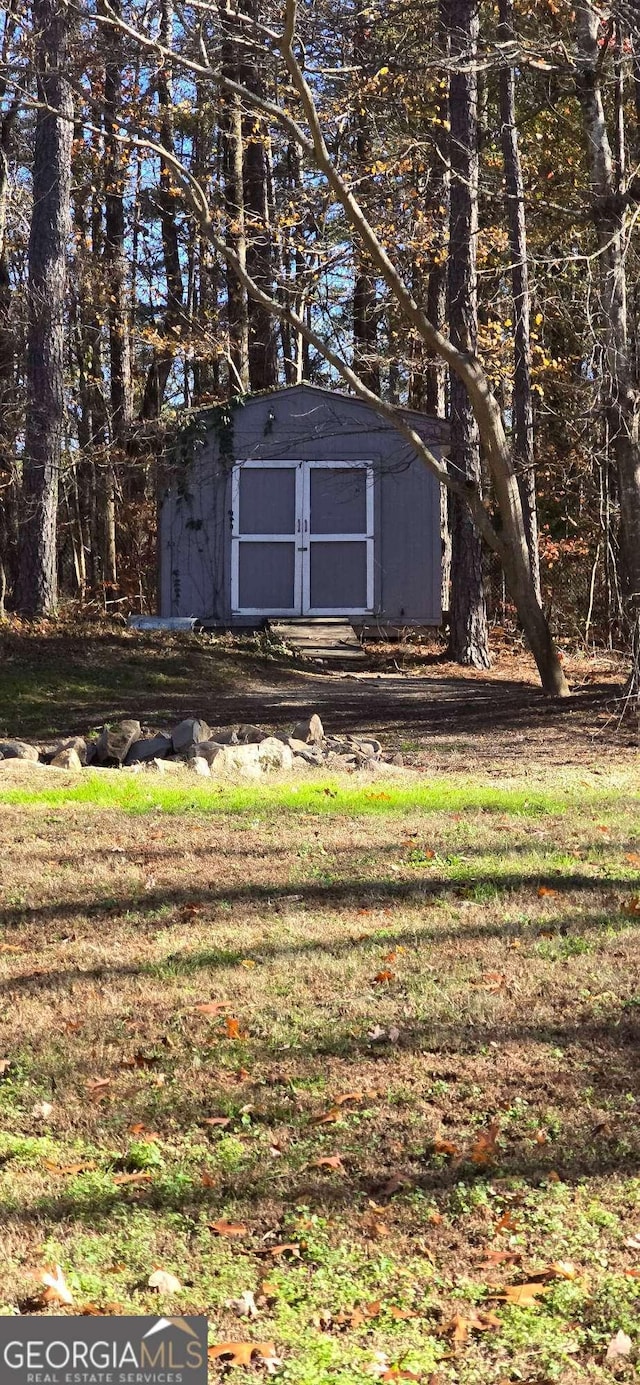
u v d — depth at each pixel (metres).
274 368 31.88
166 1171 3.98
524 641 27.75
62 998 5.62
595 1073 4.59
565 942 6.25
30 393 24.44
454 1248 3.52
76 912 7.18
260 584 25.17
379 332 30.28
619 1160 3.96
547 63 16.30
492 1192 3.80
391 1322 3.20
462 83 18.92
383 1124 4.23
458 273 20.00
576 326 19.89
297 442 22.08
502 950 6.14
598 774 12.58
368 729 16.00
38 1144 4.16
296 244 20.53
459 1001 5.38
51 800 11.05
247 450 25.05
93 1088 4.61
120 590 35.84
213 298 32.19
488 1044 4.90
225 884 7.72
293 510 25.19
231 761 12.90
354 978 5.76
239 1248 3.55
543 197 23.80
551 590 32.31
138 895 7.53
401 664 23.03
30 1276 3.35
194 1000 5.52
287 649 22.86
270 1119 4.32
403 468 24.86
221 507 25.12
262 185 28.03
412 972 5.80
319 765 13.45
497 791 11.31
